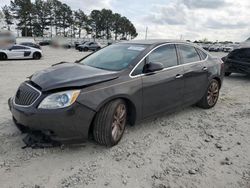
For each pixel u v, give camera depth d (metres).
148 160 3.28
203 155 3.46
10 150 3.35
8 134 3.80
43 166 3.04
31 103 3.11
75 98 3.06
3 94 6.34
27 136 3.42
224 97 6.91
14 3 77.94
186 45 4.95
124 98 3.55
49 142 3.19
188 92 4.77
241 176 2.99
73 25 92.06
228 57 10.51
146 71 3.87
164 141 3.86
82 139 3.23
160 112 4.23
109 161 3.21
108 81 3.39
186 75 4.61
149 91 3.88
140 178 2.88
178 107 4.64
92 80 3.28
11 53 17.44
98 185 2.73
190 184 2.80
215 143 3.85
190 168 3.12
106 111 3.32
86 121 3.16
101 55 4.44
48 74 3.49
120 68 3.74
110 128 3.37
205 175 2.98
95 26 95.62
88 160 3.22
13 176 2.82
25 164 3.06
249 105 6.08
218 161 3.31
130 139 3.86
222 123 4.73
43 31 84.88
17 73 10.32
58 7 87.06
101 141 3.42
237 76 11.23
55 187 2.67
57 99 3.02
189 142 3.86
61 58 19.91
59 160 3.19
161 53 4.29
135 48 4.21
